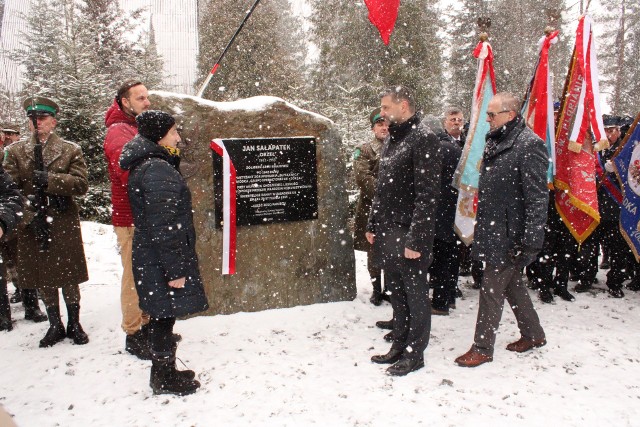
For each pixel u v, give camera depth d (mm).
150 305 2723
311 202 4379
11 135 5059
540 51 4293
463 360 3258
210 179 4031
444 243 4219
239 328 3916
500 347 3564
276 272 4320
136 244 2746
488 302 3258
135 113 3418
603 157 5156
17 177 3742
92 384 3047
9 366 3289
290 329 3920
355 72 18812
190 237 2789
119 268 5707
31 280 3586
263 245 4258
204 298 2861
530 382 3023
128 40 15883
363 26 18266
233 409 2732
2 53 16891
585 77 4105
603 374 3117
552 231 4469
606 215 4738
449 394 2881
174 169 2764
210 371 3193
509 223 3174
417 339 3156
